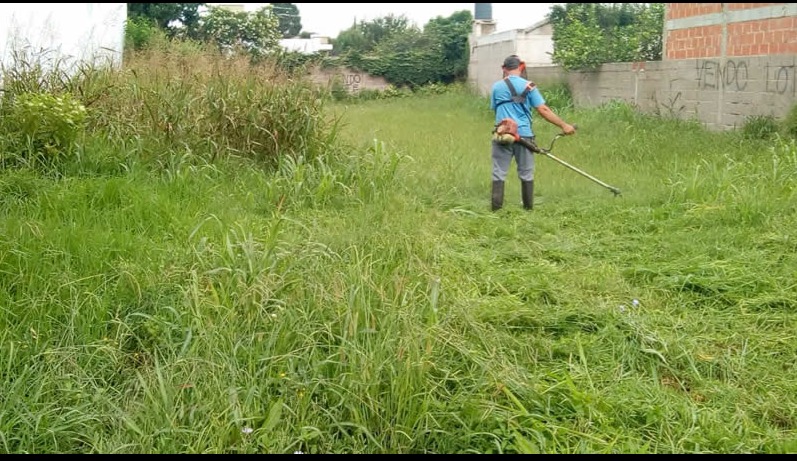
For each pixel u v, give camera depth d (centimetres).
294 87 1003
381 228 696
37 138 851
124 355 486
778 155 1084
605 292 616
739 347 531
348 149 999
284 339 471
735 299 603
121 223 704
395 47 3341
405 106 2614
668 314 576
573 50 2153
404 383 430
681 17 1742
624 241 766
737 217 800
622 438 426
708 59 1628
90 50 1262
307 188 862
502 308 562
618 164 1212
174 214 732
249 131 973
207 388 437
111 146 898
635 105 1902
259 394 436
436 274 603
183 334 488
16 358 473
